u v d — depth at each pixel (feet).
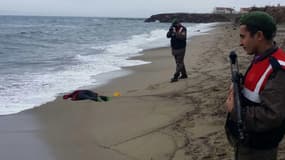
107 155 19.60
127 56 64.44
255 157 8.91
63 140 21.94
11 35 121.80
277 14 224.12
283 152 17.37
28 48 82.02
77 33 153.07
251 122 8.33
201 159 17.94
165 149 19.75
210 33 137.59
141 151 19.80
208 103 27.89
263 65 8.43
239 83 8.79
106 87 36.91
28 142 21.67
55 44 94.63
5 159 19.26
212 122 23.24
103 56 64.75
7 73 44.60
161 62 55.16
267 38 8.61
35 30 169.99
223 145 19.30
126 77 42.50
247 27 8.71
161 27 266.36
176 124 23.59
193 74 40.91
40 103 30.27
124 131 23.00
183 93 32.01
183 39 37.27
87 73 45.44
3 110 28.17
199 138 20.76
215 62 49.85
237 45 75.15
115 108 28.19
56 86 37.22
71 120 25.63
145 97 31.45
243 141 8.72
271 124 8.20
